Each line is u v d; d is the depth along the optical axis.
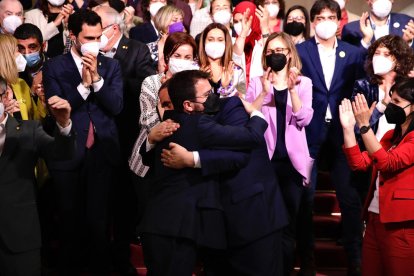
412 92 6.59
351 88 9.05
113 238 8.84
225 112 6.41
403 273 6.66
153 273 6.17
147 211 6.27
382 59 8.22
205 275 6.71
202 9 10.69
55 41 10.02
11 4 9.55
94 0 10.17
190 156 6.07
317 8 9.02
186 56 7.72
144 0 10.58
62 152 6.29
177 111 6.33
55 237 8.91
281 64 7.88
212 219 6.16
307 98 8.12
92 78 7.74
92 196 7.89
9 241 6.53
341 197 8.59
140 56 8.77
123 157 8.58
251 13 9.67
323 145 8.96
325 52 9.12
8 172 6.54
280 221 6.37
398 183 6.61
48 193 8.63
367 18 10.30
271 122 7.89
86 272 8.38
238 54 8.82
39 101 8.35
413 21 10.10
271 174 6.50
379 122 8.41
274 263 6.37
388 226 6.69
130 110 8.58
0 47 7.77
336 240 9.27
